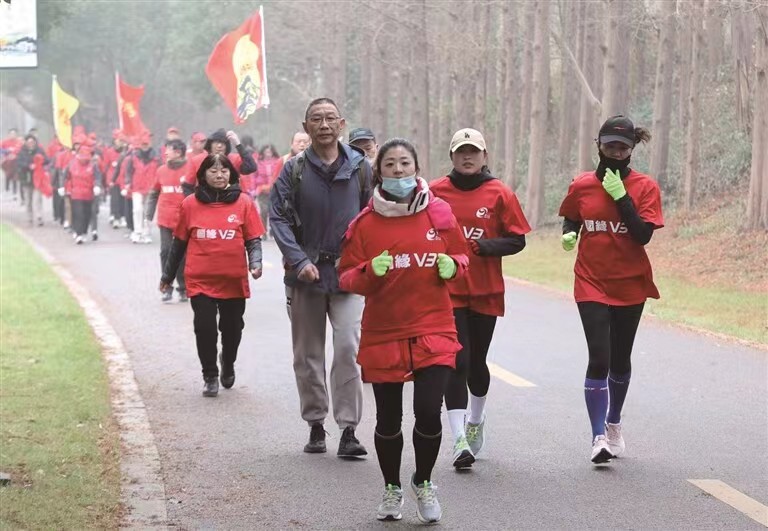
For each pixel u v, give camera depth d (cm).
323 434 936
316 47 5666
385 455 749
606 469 882
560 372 1288
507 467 888
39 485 788
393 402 744
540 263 2633
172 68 8400
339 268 751
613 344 905
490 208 867
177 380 1242
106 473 840
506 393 1169
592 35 3662
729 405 1118
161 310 1792
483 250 859
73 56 8319
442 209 734
